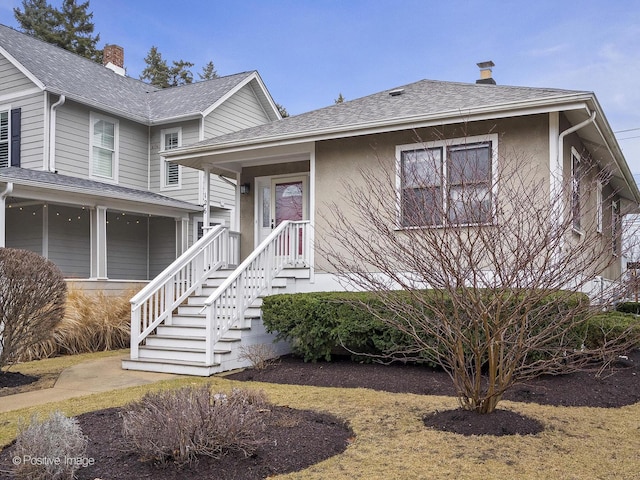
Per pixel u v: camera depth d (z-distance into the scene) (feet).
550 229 16.22
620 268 49.96
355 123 30.63
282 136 32.91
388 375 23.67
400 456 13.83
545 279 15.61
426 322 18.61
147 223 58.08
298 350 28.30
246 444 13.57
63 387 23.39
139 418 13.46
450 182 18.35
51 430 12.28
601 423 16.62
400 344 23.93
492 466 13.09
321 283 32.14
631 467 13.03
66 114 48.85
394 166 29.19
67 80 51.37
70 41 120.78
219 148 35.76
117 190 46.47
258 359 26.58
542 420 16.84
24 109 48.32
